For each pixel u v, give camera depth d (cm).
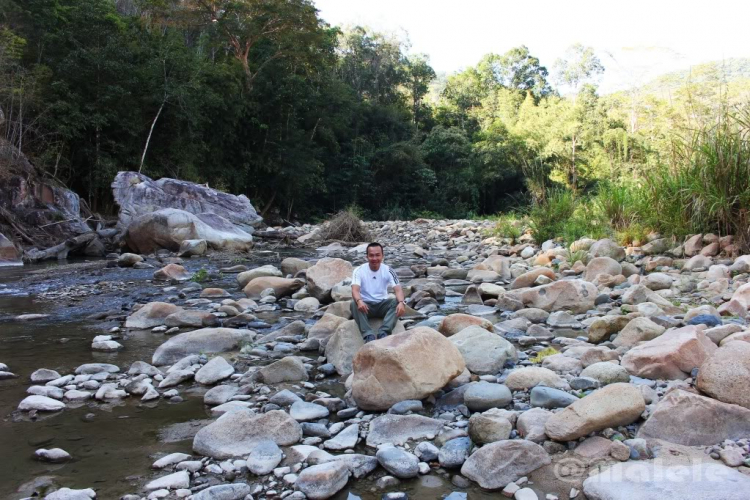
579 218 1046
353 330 404
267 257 1171
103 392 340
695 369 319
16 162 1288
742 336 341
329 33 3159
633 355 339
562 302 551
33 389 342
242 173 2592
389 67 4003
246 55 2616
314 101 2758
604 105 3188
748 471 217
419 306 598
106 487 232
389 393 305
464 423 284
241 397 334
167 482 231
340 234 1480
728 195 736
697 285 602
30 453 263
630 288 557
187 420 304
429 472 245
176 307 553
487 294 633
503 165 3594
